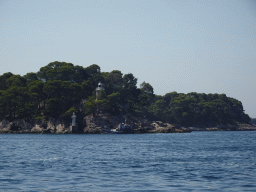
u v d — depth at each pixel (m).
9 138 176.62
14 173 50.41
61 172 52.03
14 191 37.97
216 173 52.03
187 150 99.44
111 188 40.03
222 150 100.06
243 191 38.50
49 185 41.62
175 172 53.00
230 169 56.62
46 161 66.56
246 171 54.31
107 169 55.94
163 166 60.41
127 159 71.94
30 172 51.62
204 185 41.91
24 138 177.38
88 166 59.50
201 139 183.12
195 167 59.22
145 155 81.88
